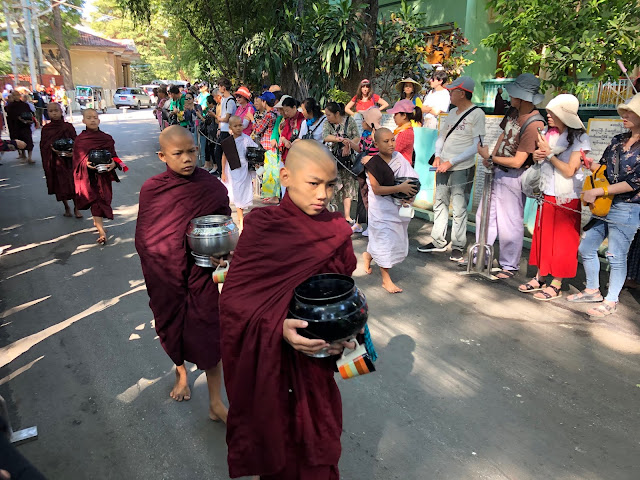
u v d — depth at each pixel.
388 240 5.07
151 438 3.12
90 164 6.42
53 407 3.42
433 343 4.18
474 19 12.07
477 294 5.15
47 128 7.84
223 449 3.02
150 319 4.70
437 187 6.24
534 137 4.86
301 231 2.04
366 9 10.55
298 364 2.07
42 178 11.56
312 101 7.33
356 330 1.99
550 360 3.91
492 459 2.89
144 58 54.50
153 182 3.03
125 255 6.43
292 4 12.66
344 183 7.26
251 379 2.06
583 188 4.59
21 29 34.97
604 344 4.15
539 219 5.02
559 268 4.90
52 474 2.83
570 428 3.15
